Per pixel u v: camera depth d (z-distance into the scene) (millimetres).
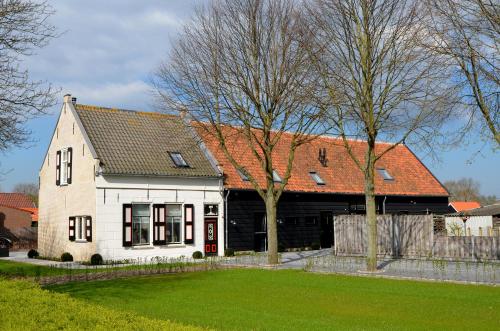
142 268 20406
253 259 24281
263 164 22109
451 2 13828
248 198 28516
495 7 13219
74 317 8195
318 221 31375
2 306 8945
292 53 20844
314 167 32531
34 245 38812
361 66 18312
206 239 26922
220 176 27453
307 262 22469
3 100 14648
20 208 48625
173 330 7574
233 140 29203
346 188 32469
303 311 11445
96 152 24500
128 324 7770
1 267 22656
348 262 22469
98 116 26766
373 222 18516
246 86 21359
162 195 25734
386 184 34656
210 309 11711
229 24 21516
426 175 38125
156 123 28172
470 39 13883
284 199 29891
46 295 10125
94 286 16031
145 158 25766
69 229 26000
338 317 10734
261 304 12375
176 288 15352
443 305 11852
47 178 28703
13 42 14477
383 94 18203
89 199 24453
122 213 24547
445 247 23188
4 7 14148
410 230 24281
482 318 10383
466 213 29609
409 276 17172
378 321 10289
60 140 27359
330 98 18891
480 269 18797
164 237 25672
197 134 26578
